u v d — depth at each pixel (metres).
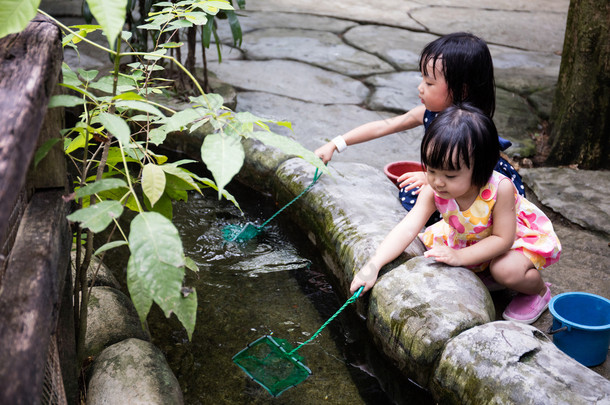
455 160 1.91
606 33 3.15
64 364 1.56
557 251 2.21
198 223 2.80
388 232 2.28
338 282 2.39
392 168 2.85
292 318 2.26
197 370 1.99
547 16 6.39
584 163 3.38
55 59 1.30
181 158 3.32
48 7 5.22
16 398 0.85
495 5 6.72
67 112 3.55
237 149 1.25
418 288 1.97
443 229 2.32
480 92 2.34
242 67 4.48
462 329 1.84
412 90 4.28
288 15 5.93
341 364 2.07
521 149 3.56
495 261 2.15
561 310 2.06
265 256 2.61
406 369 1.93
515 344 1.70
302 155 1.37
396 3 6.59
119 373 1.68
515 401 1.58
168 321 2.20
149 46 4.45
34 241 1.18
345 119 3.77
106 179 1.34
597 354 1.97
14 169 0.94
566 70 3.55
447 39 2.32
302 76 4.41
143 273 1.19
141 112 3.26
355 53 4.98
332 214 2.50
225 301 2.33
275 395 1.91
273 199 2.97
